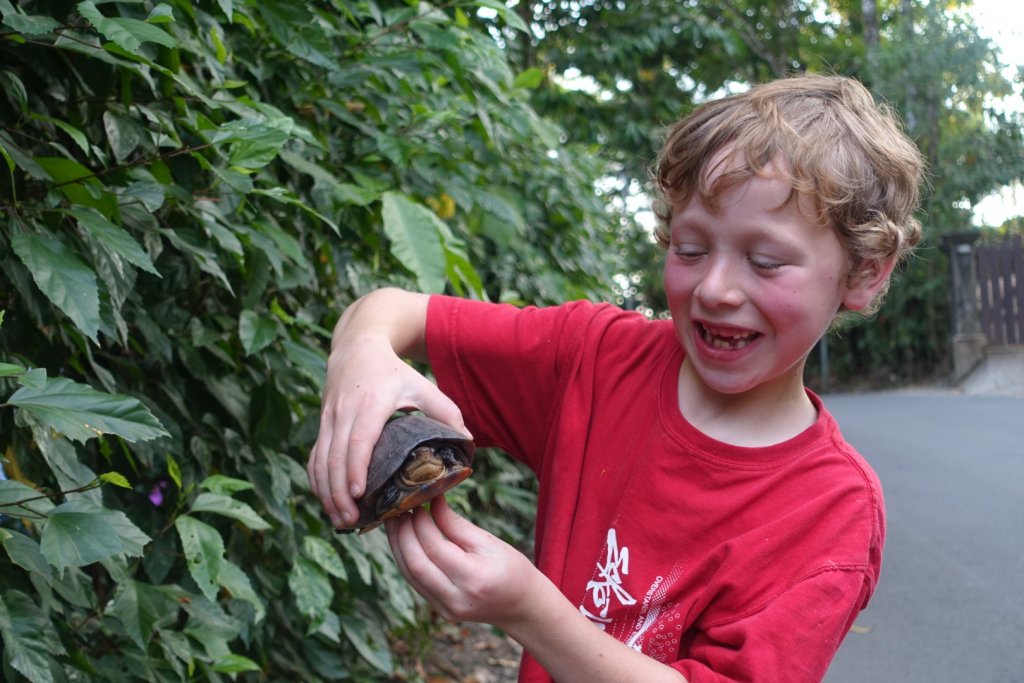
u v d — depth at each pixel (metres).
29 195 1.40
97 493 1.36
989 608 3.30
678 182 1.21
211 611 1.62
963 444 6.34
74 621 1.49
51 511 1.16
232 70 1.92
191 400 1.86
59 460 1.30
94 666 1.41
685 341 1.24
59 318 1.42
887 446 6.58
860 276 1.25
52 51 1.44
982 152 11.84
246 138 1.53
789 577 1.16
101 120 1.59
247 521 1.62
